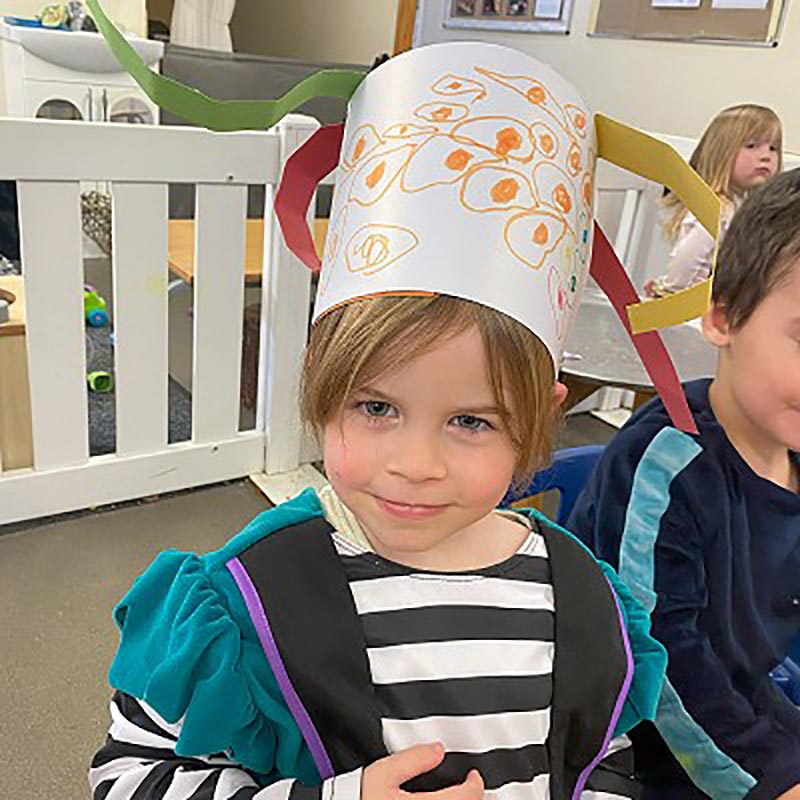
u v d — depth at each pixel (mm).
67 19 3271
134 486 1802
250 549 560
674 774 779
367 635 548
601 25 3307
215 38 4270
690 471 747
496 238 482
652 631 719
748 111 2336
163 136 1543
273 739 546
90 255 3346
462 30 4043
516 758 558
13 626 1438
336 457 504
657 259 2416
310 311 1870
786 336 701
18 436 1701
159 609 563
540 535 639
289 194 614
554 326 509
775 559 776
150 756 548
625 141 557
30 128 1404
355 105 545
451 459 488
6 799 1142
